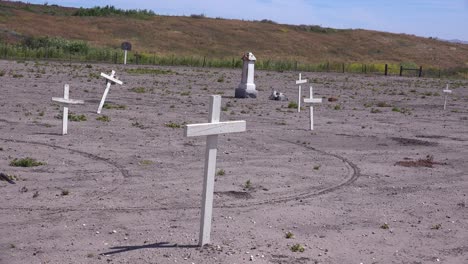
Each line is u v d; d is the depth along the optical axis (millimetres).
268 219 10328
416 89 47719
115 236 9078
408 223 10523
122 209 10500
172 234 9234
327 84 47656
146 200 11133
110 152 15352
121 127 19516
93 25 94875
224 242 8969
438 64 99875
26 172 12836
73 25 92812
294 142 18688
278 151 16953
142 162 14305
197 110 25391
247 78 32812
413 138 20766
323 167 15023
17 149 15102
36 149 15242
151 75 45250
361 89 44406
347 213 10977
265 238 9297
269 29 110188
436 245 9414
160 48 88250
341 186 13109
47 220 9727
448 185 13680
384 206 11586
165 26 101188
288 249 8852
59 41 66625
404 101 36438
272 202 11453
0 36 74562
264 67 65562
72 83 34406
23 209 10258
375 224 10383
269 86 42031
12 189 11461
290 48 100062
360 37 113750
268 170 14250
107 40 87250
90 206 10602
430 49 109562
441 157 17250
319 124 23203
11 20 88188
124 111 23656
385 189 13023
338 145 18609
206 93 33719
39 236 8977
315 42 105938
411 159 16703
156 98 29438
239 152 16422
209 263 8117
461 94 44469
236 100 31219
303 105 30266
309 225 10133
